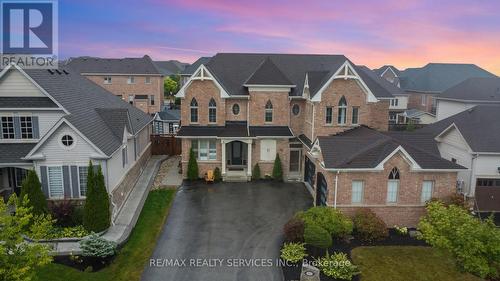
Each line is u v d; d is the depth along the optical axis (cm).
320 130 3002
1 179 2409
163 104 7769
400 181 2183
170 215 2381
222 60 3578
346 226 1972
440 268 1759
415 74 6931
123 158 2550
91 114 2473
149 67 7244
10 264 1157
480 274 1448
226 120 3278
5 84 2216
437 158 2219
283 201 2672
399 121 6034
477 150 2491
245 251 1920
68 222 2064
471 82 4634
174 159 3906
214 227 2208
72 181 2131
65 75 2847
